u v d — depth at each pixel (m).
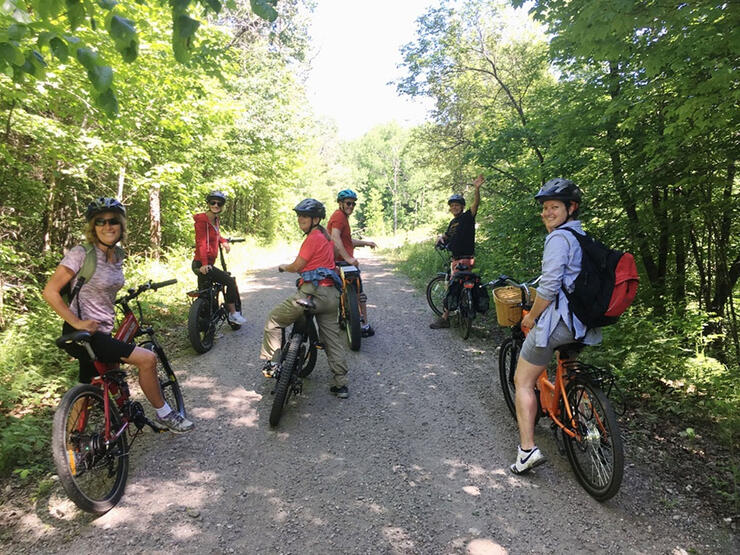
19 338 5.45
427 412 4.41
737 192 6.16
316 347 4.77
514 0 5.67
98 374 3.42
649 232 6.67
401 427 4.13
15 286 6.77
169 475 3.40
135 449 3.74
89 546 2.70
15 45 2.51
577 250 3.13
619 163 6.82
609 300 2.99
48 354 5.31
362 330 6.71
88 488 3.19
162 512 3.00
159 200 12.46
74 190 9.60
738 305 6.81
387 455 3.69
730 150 5.46
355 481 3.35
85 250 3.15
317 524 2.91
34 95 6.54
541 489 3.26
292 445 3.83
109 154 8.16
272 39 18.09
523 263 8.17
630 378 4.81
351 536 2.81
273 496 3.18
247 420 4.23
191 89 8.62
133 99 8.13
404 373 5.36
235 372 5.33
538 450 3.32
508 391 4.35
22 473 3.25
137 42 2.41
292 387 4.30
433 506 3.09
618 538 2.79
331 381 5.11
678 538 2.79
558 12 5.14
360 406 4.53
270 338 4.36
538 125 7.66
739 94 4.29
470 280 6.51
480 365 5.61
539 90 8.27
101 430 3.10
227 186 13.17
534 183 8.84
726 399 4.31
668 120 5.51
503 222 8.43
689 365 4.92
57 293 3.06
